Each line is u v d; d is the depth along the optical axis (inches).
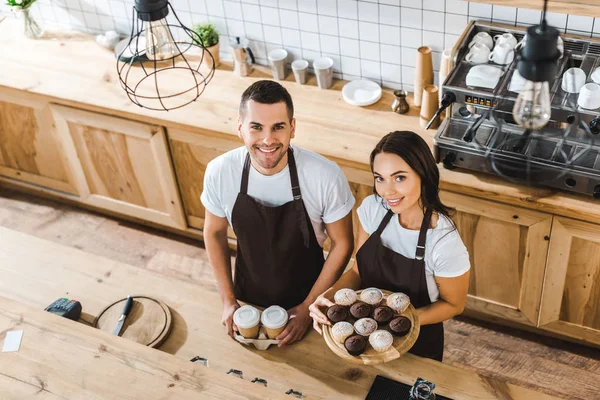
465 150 121.6
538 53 64.0
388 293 88.1
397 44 144.6
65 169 170.7
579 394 130.0
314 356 87.7
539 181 118.7
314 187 95.7
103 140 158.2
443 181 124.3
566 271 126.1
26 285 101.4
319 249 105.1
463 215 128.4
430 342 96.9
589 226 117.8
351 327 82.4
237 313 89.9
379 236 91.0
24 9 169.8
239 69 156.9
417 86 139.9
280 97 86.2
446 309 90.0
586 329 132.9
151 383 79.0
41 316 88.8
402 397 80.2
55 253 107.0
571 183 116.3
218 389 77.8
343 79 155.9
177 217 165.3
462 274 87.2
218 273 101.9
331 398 81.9
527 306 135.5
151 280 101.3
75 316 94.0
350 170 133.5
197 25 157.5
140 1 86.7
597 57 122.3
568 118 114.4
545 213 120.1
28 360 82.6
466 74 124.6
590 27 125.6
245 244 101.4
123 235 173.8
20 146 172.7
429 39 140.9
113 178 165.9
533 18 129.1
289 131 88.8
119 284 100.7
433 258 87.5
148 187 162.7
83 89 155.7
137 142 153.8
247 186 96.7
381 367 84.4
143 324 93.4
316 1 146.6
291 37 155.0
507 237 127.3
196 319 94.8
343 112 144.5
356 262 95.5
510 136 122.0
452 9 134.6
